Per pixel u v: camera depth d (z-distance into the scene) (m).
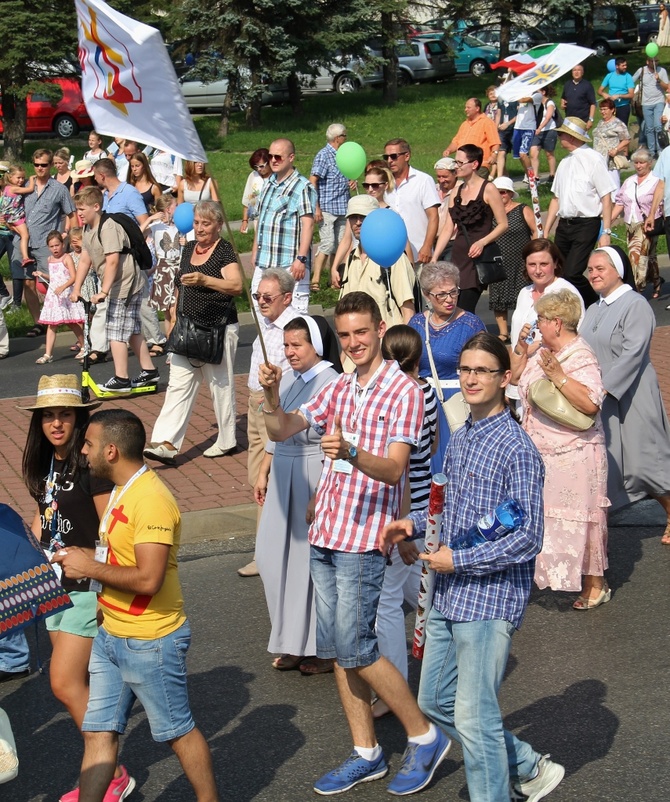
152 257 13.33
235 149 31.00
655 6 41.34
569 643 6.56
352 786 5.10
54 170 26.09
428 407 5.89
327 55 33.56
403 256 8.30
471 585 4.45
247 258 18.42
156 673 4.55
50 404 4.86
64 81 33.38
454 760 5.34
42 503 5.02
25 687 6.29
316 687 6.16
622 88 26.34
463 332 7.10
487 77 40.72
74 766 5.42
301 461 6.12
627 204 15.67
